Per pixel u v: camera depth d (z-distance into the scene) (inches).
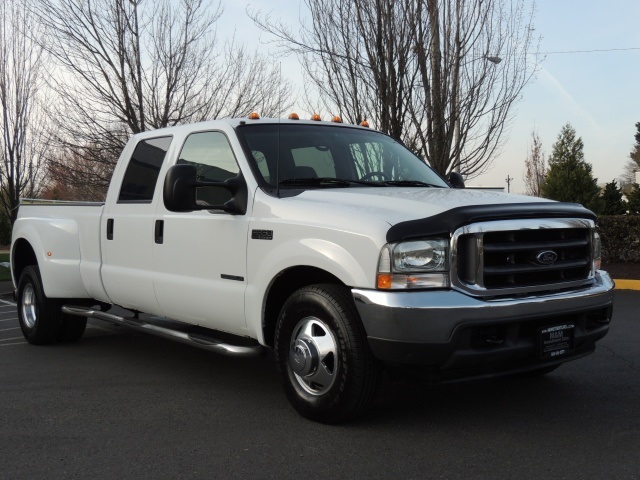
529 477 141.9
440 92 459.8
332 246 167.9
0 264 709.9
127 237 237.1
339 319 167.2
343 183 204.2
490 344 162.1
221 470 149.6
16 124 640.4
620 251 585.9
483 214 161.2
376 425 176.1
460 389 209.5
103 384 225.3
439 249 159.2
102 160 566.3
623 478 140.5
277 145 208.4
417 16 451.2
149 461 155.9
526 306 163.0
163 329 223.5
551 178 970.7
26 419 188.9
